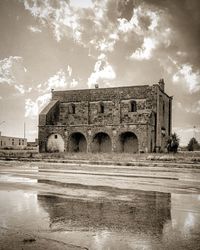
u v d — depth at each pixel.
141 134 45.44
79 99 54.38
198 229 7.02
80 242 6.11
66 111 55.03
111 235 6.56
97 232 6.78
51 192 12.30
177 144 47.31
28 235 6.55
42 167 25.41
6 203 10.02
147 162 29.06
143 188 13.53
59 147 50.03
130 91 51.00
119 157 33.50
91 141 48.34
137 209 9.16
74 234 6.63
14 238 6.34
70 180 16.33
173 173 20.77
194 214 8.52
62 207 9.40
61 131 50.09
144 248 5.78
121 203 10.08
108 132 47.44
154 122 49.03
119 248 5.78
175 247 5.83
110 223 7.52
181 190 13.01
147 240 6.23
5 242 6.09
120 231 6.86
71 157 34.69
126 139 48.84
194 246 5.89
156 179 17.00
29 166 26.53
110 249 5.73
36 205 9.70
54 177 17.75
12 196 11.35
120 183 15.18
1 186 14.04
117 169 23.84
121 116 51.12
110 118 51.72
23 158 35.16
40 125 51.41
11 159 34.66
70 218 8.01
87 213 8.59
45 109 52.97
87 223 7.52
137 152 47.16
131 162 29.03
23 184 14.70
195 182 15.77
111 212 8.73
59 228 7.07
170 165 26.34
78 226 7.25
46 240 6.22
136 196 11.44
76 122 53.97
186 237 6.43
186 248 5.78
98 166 26.70
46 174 19.47
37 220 7.79
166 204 9.93
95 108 53.12
